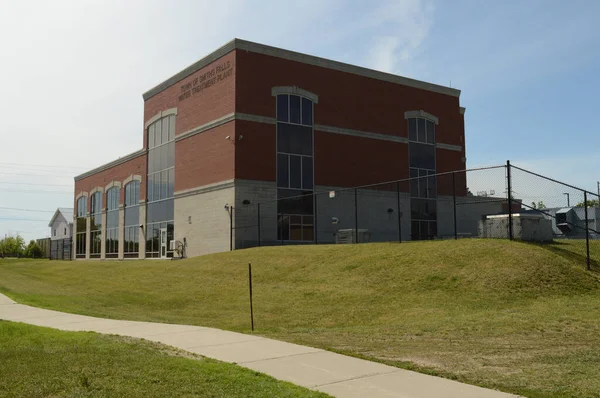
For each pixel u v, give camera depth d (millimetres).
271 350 9414
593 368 7965
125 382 6973
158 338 10672
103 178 55250
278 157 36250
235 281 22188
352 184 39719
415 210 42938
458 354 9078
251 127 35312
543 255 17812
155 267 29750
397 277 18406
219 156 35969
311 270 21656
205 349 9500
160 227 43219
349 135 40031
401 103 43531
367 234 33062
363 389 6848
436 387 6930
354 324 14359
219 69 36562
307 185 37438
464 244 20016
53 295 21438
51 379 7105
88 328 12070
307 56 38406
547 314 12906
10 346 9414
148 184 45406
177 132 41125
